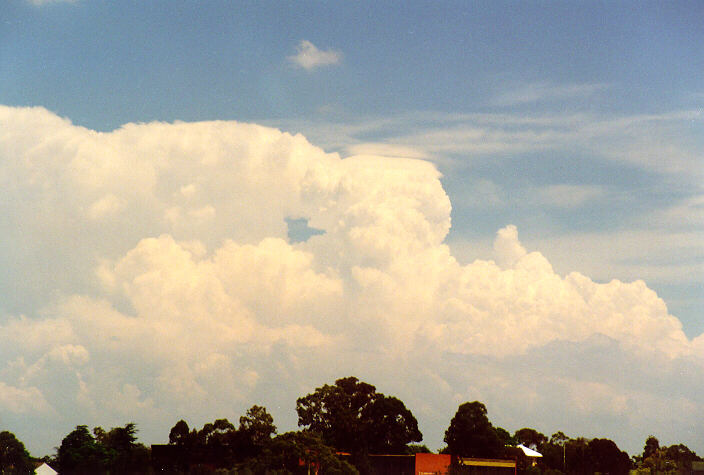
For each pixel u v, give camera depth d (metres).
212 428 119.38
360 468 122.75
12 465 126.56
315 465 115.06
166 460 119.12
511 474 124.62
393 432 153.62
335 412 153.25
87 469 124.31
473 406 150.00
